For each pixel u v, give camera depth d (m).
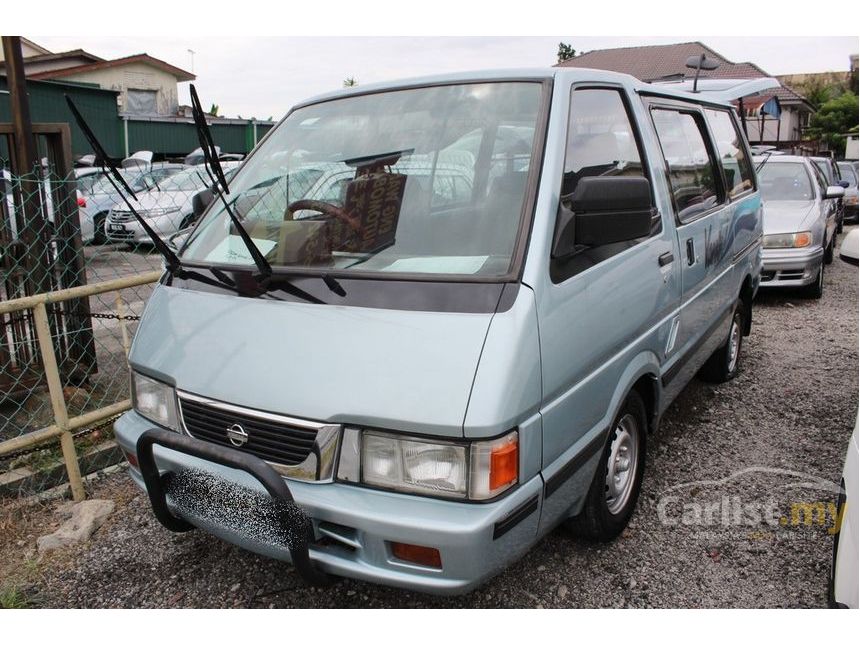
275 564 3.17
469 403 2.13
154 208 7.93
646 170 3.40
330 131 3.24
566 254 2.54
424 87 3.18
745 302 5.42
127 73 26.25
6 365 4.56
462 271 2.47
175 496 2.64
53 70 24.97
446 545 2.12
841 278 9.98
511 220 2.54
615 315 2.84
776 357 6.02
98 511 3.54
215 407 2.50
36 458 3.96
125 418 2.91
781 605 2.83
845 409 4.80
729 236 4.52
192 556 3.24
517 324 2.26
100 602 2.95
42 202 4.64
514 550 2.30
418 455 2.19
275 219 3.03
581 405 2.62
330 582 2.44
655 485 3.79
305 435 2.31
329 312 2.47
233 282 2.79
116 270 7.32
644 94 3.65
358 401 2.23
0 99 16.92
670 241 3.47
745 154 5.35
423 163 2.88
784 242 7.99
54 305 4.70
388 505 2.20
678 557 3.15
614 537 3.21
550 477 2.41
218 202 3.31
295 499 2.30
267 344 2.48
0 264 4.54
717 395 5.09
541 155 2.67
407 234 2.69
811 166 9.49
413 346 2.27
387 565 2.24
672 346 3.58
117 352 5.95
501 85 3.00
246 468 2.25
